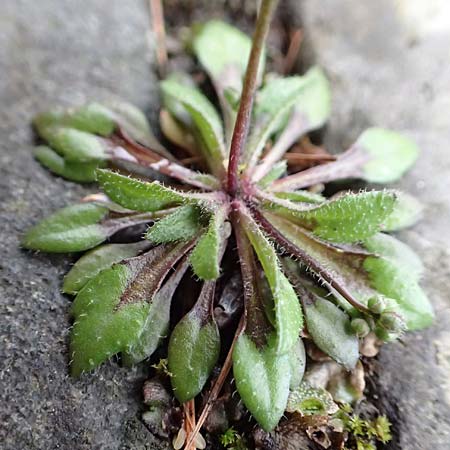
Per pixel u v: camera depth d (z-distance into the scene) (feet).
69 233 0.17
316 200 0.18
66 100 0.22
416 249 0.20
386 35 0.25
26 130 0.21
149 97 0.23
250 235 0.17
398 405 0.17
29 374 0.16
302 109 0.22
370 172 0.21
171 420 0.16
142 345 0.16
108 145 0.20
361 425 0.17
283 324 0.15
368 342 0.18
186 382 0.16
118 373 0.16
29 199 0.19
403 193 0.20
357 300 0.17
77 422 0.15
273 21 0.26
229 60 0.22
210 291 0.17
